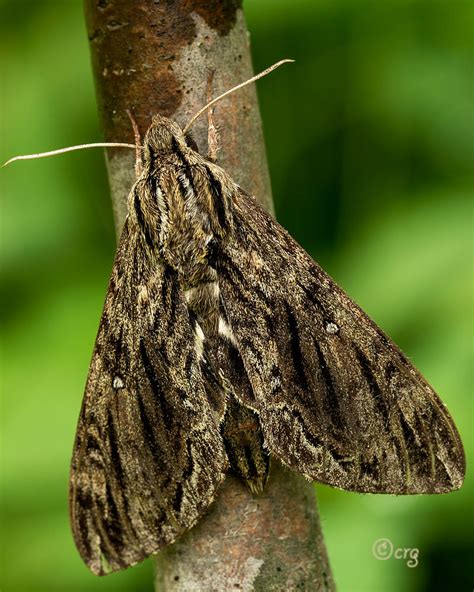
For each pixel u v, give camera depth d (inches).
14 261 14.4
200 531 11.9
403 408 12.0
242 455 11.9
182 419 12.0
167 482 12.0
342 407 12.0
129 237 12.1
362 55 14.6
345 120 14.7
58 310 14.3
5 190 14.4
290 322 12.1
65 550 13.6
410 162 14.6
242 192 12.0
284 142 14.7
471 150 14.5
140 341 12.1
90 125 14.5
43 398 13.9
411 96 14.6
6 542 13.6
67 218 14.4
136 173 12.0
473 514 13.3
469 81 14.6
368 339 12.1
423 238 14.1
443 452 11.9
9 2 14.5
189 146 11.9
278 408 12.0
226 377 12.0
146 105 11.8
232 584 11.9
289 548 11.9
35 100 14.5
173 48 11.8
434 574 13.3
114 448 12.1
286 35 14.6
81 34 14.5
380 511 13.4
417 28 14.5
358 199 14.6
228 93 11.7
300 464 11.9
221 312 12.1
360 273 14.1
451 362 13.6
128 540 12.0
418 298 13.9
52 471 13.7
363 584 13.2
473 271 13.9
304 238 14.7
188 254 12.0
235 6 11.8
